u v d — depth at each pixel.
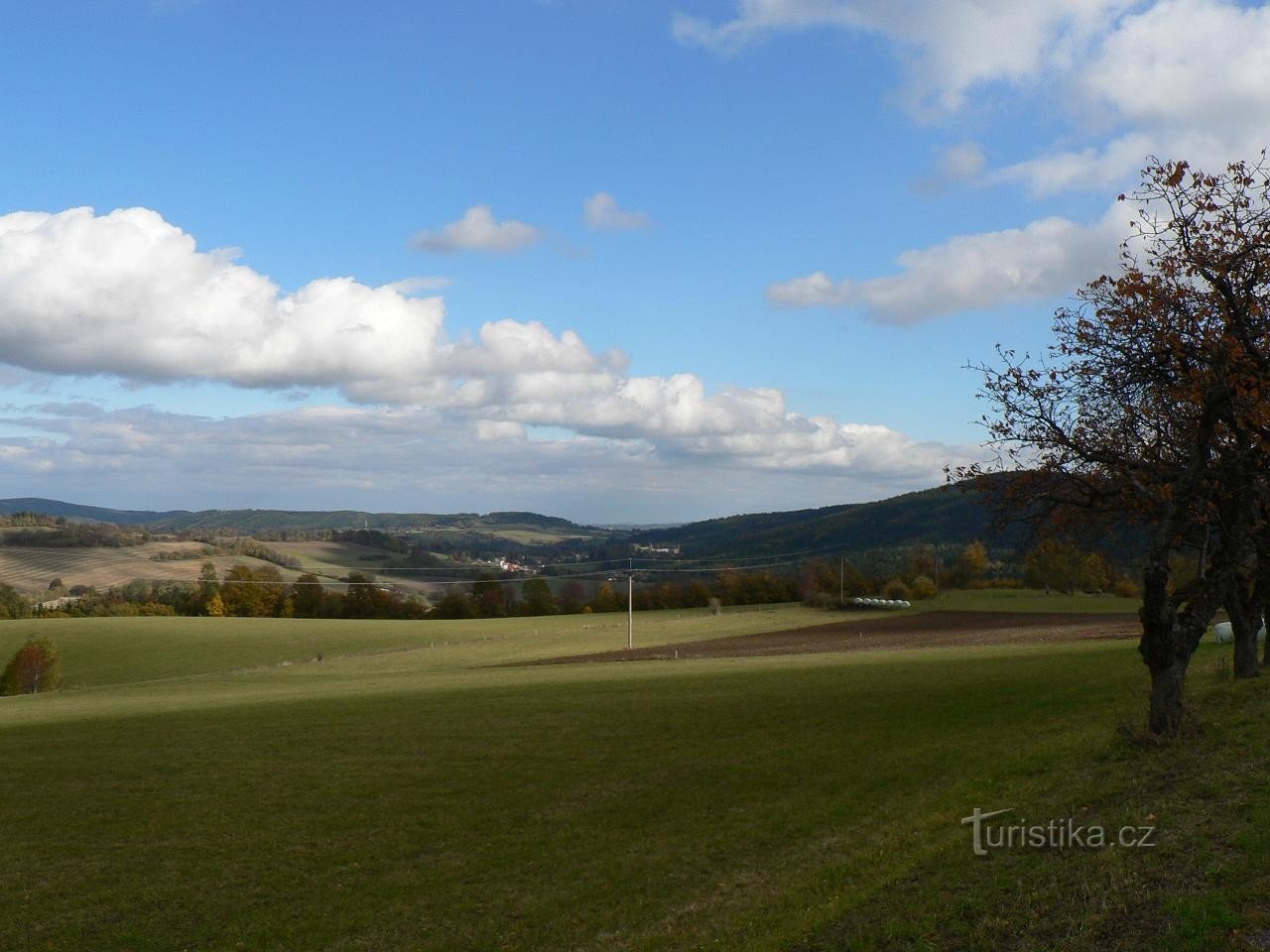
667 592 145.88
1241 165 22.91
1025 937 10.31
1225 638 47.28
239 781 28.77
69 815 25.89
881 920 12.05
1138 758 18.61
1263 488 21.22
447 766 29.44
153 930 17.95
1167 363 23.41
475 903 18.02
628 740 31.61
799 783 23.89
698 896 16.64
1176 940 9.21
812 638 92.00
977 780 20.53
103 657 94.25
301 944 16.91
